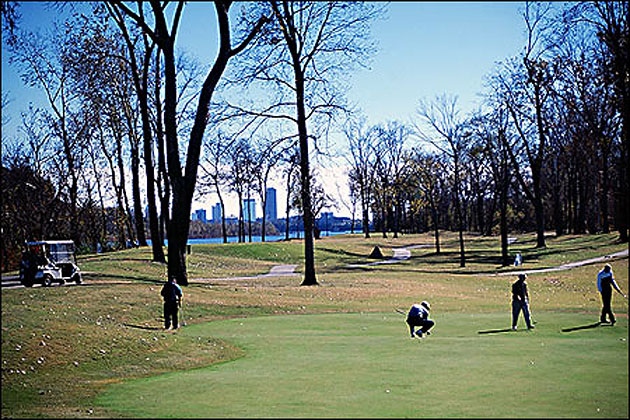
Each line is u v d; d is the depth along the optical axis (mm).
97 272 38031
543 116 66062
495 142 66062
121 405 11000
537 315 24953
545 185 106625
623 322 22094
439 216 138375
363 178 105312
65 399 12148
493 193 109125
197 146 34406
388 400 10117
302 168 39750
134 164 55531
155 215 47062
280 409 9789
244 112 35781
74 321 20344
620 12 40469
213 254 65250
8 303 22234
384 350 15695
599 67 49812
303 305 29531
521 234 106750
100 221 69625
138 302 26516
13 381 13625
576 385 11016
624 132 51781
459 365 13180
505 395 10297
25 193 61156
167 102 34344
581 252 56531
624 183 55375
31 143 61188
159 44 34125
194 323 23984
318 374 12664
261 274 52031
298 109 39219
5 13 20688
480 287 40594
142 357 16141
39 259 31281
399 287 38406
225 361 15453
